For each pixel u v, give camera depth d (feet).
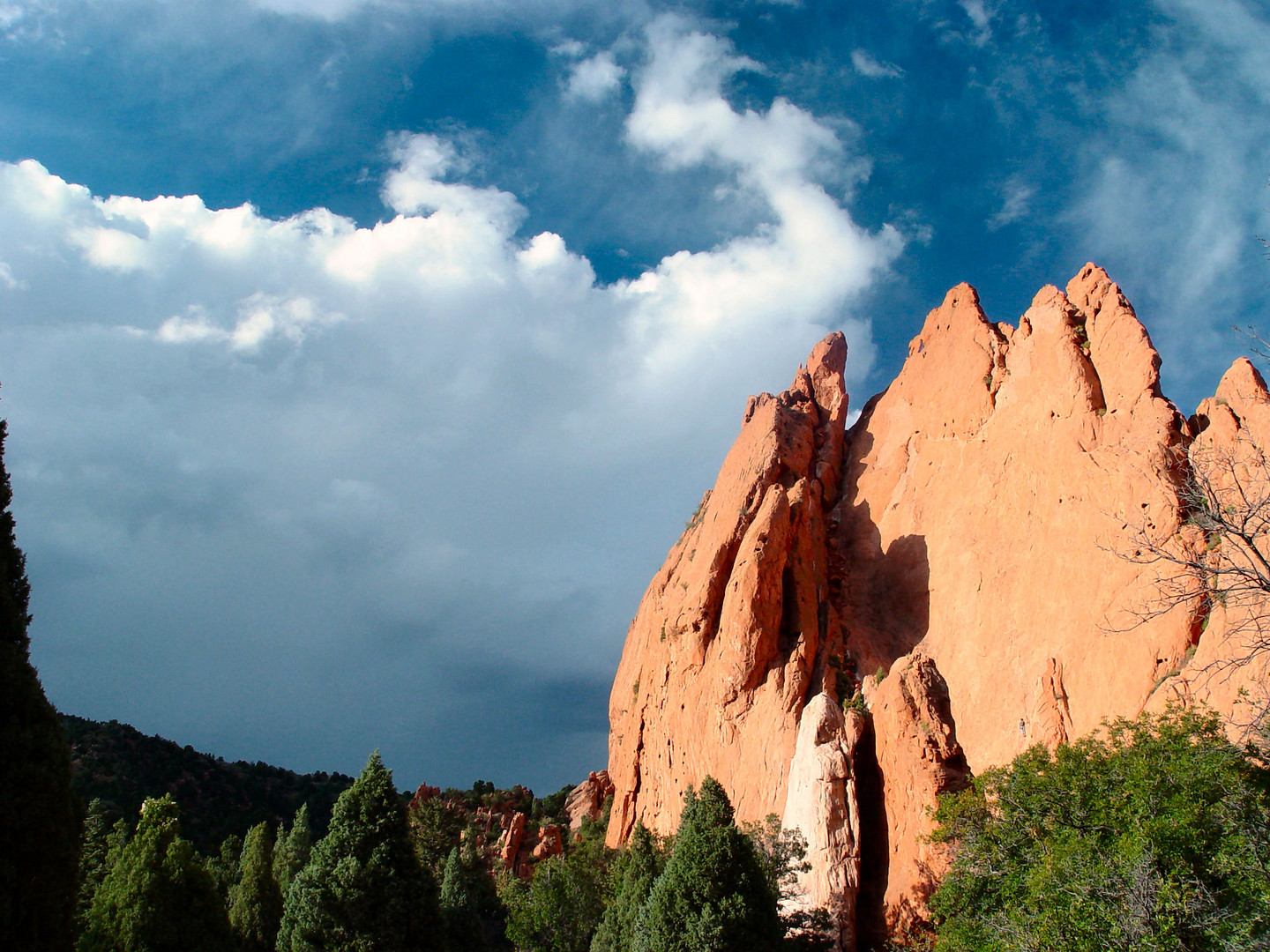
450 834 315.17
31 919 77.20
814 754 169.48
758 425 298.56
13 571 87.45
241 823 334.65
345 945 115.75
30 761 79.92
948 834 123.54
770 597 226.99
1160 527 163.32
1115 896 83.56
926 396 277.64
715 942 111.75
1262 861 83.25
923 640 219.41
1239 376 165.17
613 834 268.62
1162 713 131.85
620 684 325.01
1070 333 218.59
